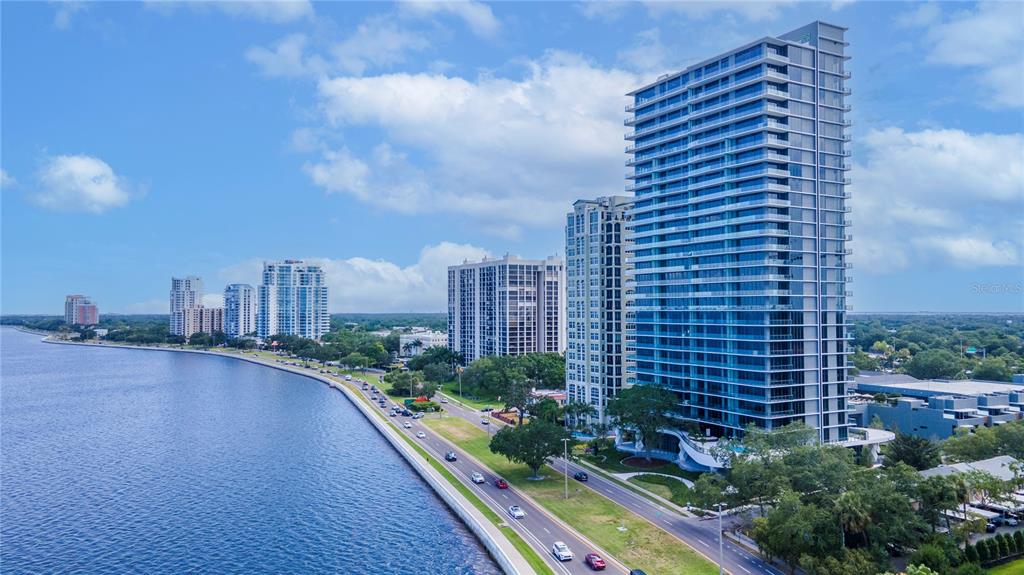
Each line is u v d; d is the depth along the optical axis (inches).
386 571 4741.6
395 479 7081.7
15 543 5295.3
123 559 4997.5
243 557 5017.2
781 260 6633.9
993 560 4234.7
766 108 6589.6
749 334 6678.2
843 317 6993.1
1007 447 6166.3
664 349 7810.0
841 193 7071.9
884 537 3978.8
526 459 6569.9
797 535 4001.0
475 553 5007.4
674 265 7696.9
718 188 7135.8
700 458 6412.4
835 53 7086.6
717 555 4542.3
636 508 5620.1
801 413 6643.7
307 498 6427.2
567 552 4522.6
